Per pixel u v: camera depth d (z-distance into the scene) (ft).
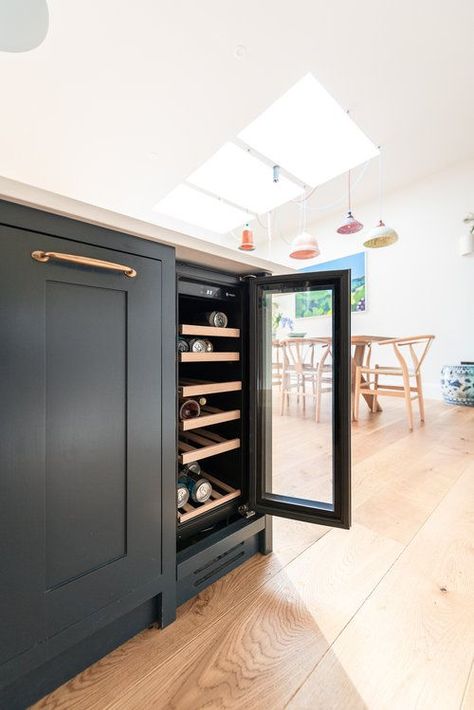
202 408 3.74
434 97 8.67
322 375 7.64
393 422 9.27
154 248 2.41
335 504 3.12
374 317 14.64
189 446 3.55
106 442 2.12
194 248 2.65
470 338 12.14
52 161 10.38
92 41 6.37
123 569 2.21
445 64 7.60
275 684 2.01
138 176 11.40
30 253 1.79
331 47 6.95
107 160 10.40
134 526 2.27
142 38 6.37
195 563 2.70
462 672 2.08
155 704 1.89
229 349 3.75
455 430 8.32
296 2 5.98
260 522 3.33
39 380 1.82
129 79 7.30
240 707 1.88
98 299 2.09
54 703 1.89
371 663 2.14
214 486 3.64
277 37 6.60
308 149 10.69
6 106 7.98
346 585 2.88
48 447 1.86
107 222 2.09
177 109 8.29
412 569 3.09
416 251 13.34
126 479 2.23
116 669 2.10
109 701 1.90
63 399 1.92
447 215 12.49
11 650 1.72
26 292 1.77
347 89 8.28
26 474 1.77
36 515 1.80
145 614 2.40
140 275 2.31
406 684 2.00
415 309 13.46
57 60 6.74
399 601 2.69
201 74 7.28
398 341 8.81
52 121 8.55
